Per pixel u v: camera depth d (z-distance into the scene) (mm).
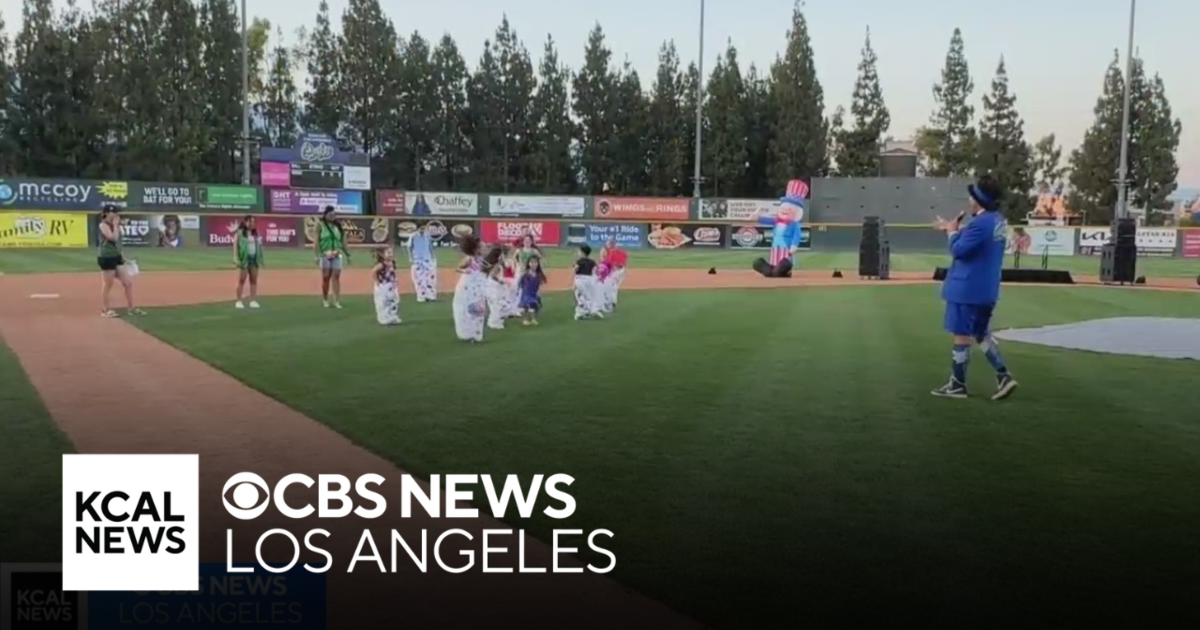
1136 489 6047
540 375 10234
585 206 51062
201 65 62312
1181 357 12109
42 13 56719
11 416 7926
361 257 39031
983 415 8344
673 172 70500
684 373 10461
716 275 30797
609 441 7227
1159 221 72688
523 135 70000
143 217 40656
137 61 59719
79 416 7957
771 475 6332
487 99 69062
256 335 13445
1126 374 10688
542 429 7609
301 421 7840
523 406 8523
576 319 16422
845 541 5059
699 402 8789
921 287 25500
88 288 21438
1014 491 5992
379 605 4266
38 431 7383
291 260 34469
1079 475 6371
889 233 54031
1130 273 28438
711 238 52094
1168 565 4723
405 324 15055
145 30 60562
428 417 8016
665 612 4168
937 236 53781
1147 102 71438
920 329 15148
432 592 4402
